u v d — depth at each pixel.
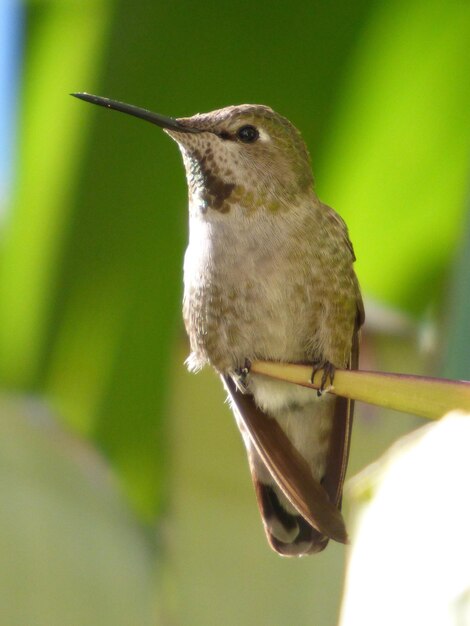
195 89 1.57
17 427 1.57
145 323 1.57
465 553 1.03
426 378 1.48
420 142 1.57
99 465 1.57
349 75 1.57
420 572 1.04
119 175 1.57
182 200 1.57
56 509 1.57
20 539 1.57
